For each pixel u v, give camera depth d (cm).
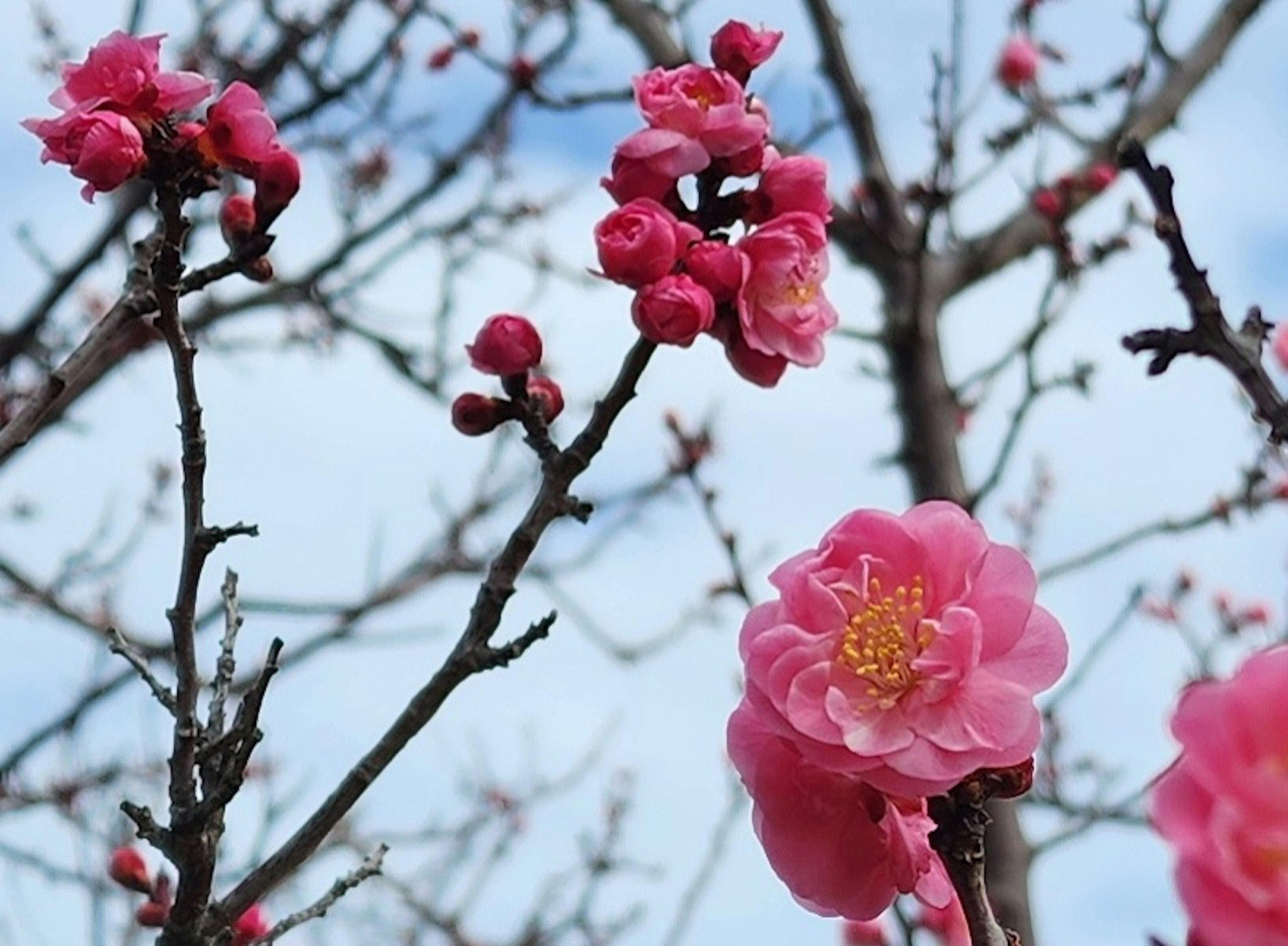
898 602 65
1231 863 59
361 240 133
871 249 102
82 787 107
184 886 68
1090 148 110
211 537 69
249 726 68
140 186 108
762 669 65
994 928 64
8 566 118
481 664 69
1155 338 68
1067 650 65
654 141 69
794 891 65
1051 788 95
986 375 96
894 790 64
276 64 121
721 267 69
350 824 109
